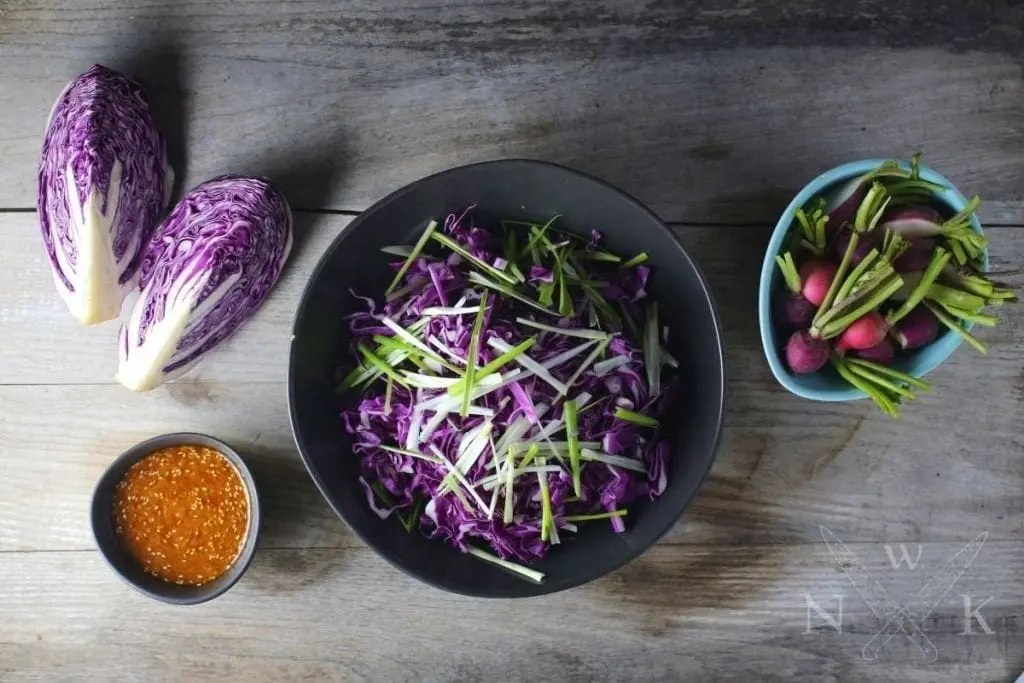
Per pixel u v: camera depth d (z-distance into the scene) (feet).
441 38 2.57
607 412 2.37
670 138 2.58
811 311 2.34
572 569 2.35
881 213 2.30
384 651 2.61
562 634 2.62
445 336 2.35
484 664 2.61
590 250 2.46
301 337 2.28
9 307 2.56
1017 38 2.60
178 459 2.49
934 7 2.59
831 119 2.59
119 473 2.47
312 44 2.56
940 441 2.62
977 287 2.31
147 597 2.55
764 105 2.59
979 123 2.60
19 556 2.58
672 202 2.58
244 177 2.45
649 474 2.41
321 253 2.57
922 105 2.60
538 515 2.37
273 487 2.58
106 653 2.59
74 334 2.57
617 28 2.58
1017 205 2.61
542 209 2.42
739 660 2.63
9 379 2.56
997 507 2.63
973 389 2.62
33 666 2.59
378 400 2.38
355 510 2.35
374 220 2.32
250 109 2.56
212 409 2.57
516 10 2.57
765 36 2.58
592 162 2.58
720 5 2.58
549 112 2.58
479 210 2.42
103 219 2.39
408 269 2.44
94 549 2.59
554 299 2.38
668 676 2.63
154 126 2.51
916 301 2.29
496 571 2.37
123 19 2.55
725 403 2.26
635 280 2.46
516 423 2.31
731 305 2.59
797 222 2.38
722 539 2.62
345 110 2.57
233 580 2.44
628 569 2.62
